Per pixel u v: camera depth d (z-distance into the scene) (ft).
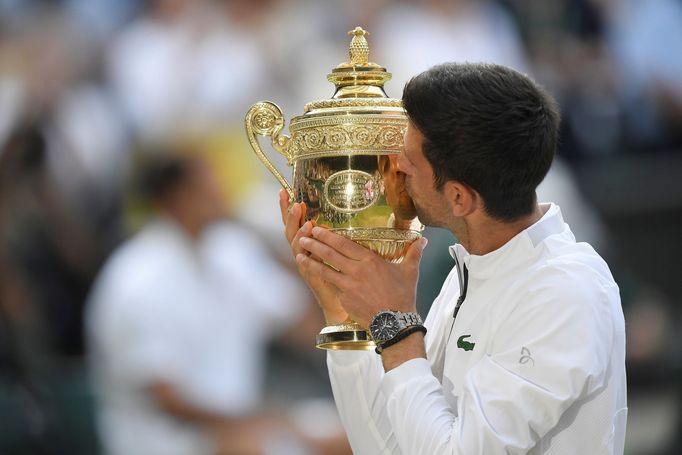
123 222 87.20
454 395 31.71
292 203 33.60
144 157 86.58
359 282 31.81
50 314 82.84
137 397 66.80
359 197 31.83
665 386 89.97
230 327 69.56
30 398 73.46
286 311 75.82
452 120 30.01
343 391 34.55
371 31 94.73
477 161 30.07
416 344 31.50
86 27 93.66
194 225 68.64
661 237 96.84
